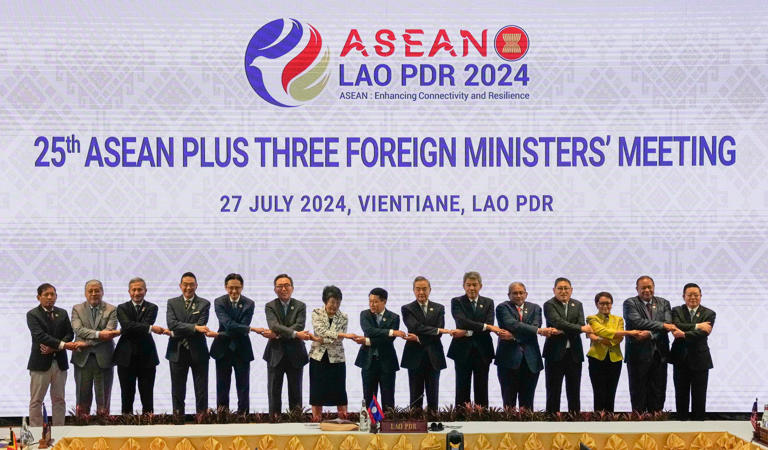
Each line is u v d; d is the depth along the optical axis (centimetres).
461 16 1143
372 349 1093
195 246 1130
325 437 921
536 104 1142
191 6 1131
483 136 1142
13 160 1118
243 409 1100
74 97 1124
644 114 1141
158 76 1130
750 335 1134
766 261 1138
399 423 927
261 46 1138
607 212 1140
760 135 1139
